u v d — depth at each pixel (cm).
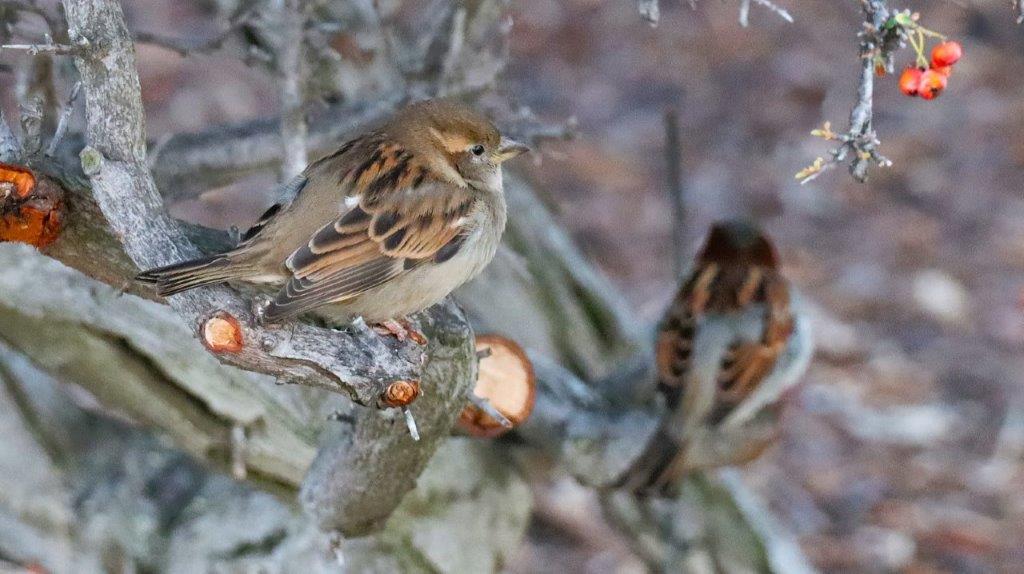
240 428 976
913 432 1672
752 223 1180
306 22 932
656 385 1145
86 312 919
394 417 750
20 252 904
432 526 1105
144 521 1134
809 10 2494
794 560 1321
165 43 922
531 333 1240
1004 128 2223
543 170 2106
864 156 579
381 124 912
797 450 1659
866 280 1916
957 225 2038
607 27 2442
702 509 1277
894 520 1545
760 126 2216
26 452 1128
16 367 1150
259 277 737
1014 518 1550
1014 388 1734
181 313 632
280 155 995
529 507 1172
